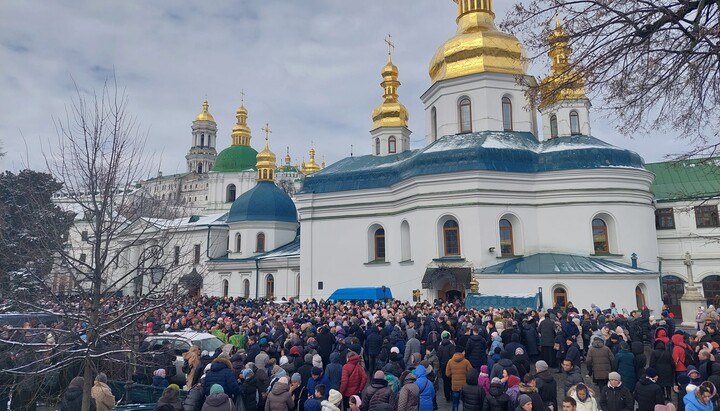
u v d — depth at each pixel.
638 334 19.06
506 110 39.72
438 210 34.97
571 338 15.45
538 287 31.09
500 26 10.41
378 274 39.81
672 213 40.28
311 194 43.47
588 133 37.88
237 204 57.09
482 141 36.66
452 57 40.53
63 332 9.92
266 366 13.70
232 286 54.22
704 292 38.47
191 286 14.78
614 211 33.78
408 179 36.81
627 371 13.50
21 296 10.77
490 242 33.81
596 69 9.60
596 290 30.22
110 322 10.12
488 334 18.25
